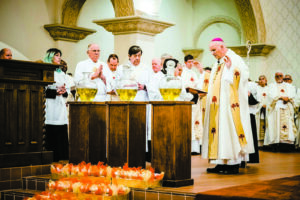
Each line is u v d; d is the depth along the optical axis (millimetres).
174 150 4438
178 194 4164
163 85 4570
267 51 13211
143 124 4938
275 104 10234
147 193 4320
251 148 5785
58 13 11258
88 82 5156
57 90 6566
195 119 8656
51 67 5656
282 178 5074
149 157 6648
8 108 5281
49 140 6609
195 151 8641
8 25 10281
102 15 12367
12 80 5281
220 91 5633
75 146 5152
